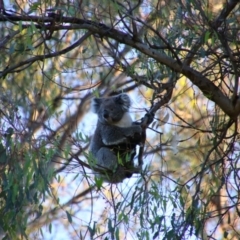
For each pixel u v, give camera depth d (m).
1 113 9.90
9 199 9.68
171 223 9.70
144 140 10.89
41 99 10.51
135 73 11.59
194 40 11.45
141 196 9.62
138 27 12.04
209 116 13.41
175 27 11.13
